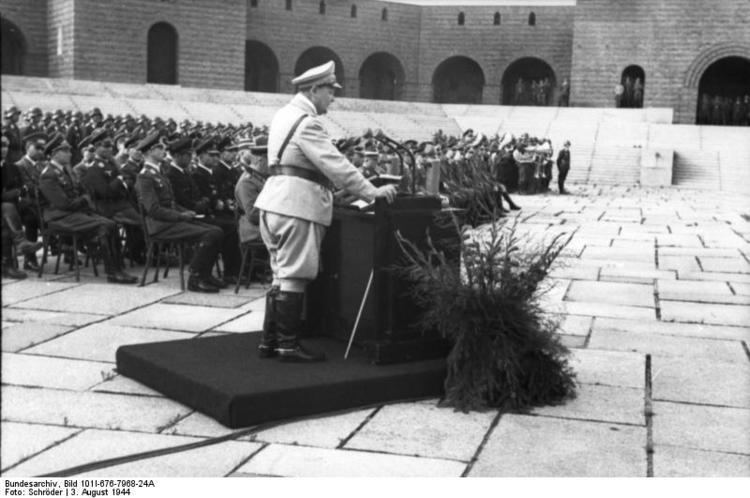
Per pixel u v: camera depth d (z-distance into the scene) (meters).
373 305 5.75
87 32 41.09
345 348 6.07
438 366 5.64
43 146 10.91
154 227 9.47
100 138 11.35
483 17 54.88
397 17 54.81
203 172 11.01
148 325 7.68
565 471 4.34
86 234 9.73
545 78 57.06
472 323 5.36
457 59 57.56
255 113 37.97
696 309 9.20
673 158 37.03
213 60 45.78
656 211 22.70
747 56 48.66
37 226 11.02
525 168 28.53
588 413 5.37
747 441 4.87
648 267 12.38
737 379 6.30
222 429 4.90
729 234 16.98
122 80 42.50
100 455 4.44
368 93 57.50
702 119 50.59
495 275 5.40
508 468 4.36
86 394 5.55
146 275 10.26
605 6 50.72
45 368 6.17
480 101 57.97
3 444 4.55
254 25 50.09
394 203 5.55
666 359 6.91
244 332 6.78
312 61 54.97
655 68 50.16
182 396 5.35
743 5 48.31
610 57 50.97
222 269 11.52
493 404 5.41
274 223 5.55
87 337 7.17
